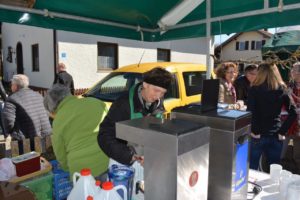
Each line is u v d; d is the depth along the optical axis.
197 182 1.00
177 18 2.70
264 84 2.68
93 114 1.67
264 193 1.44
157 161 0.95
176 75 4.41
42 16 2.20
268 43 8.54
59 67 7.05
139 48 11.66
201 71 4.95
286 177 1.37
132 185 1.22
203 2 2.50
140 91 1.53
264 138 2.74
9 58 15.57
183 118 1.24
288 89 2.95
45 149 3.02
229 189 1.16
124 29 2.85
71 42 9.61
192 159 0.95
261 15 2.20
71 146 1.63
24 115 2.98
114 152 1.32
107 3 2.31
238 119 1.12
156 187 0.97
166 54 13.15
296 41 8.01
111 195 0.99
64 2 2.17
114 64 10.98
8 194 0.94
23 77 3.11
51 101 1.74
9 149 3.05
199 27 2.66
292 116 2.69
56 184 1.48
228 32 2.42
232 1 2.31
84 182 1.06
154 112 1.58
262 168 2.82
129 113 1.46
